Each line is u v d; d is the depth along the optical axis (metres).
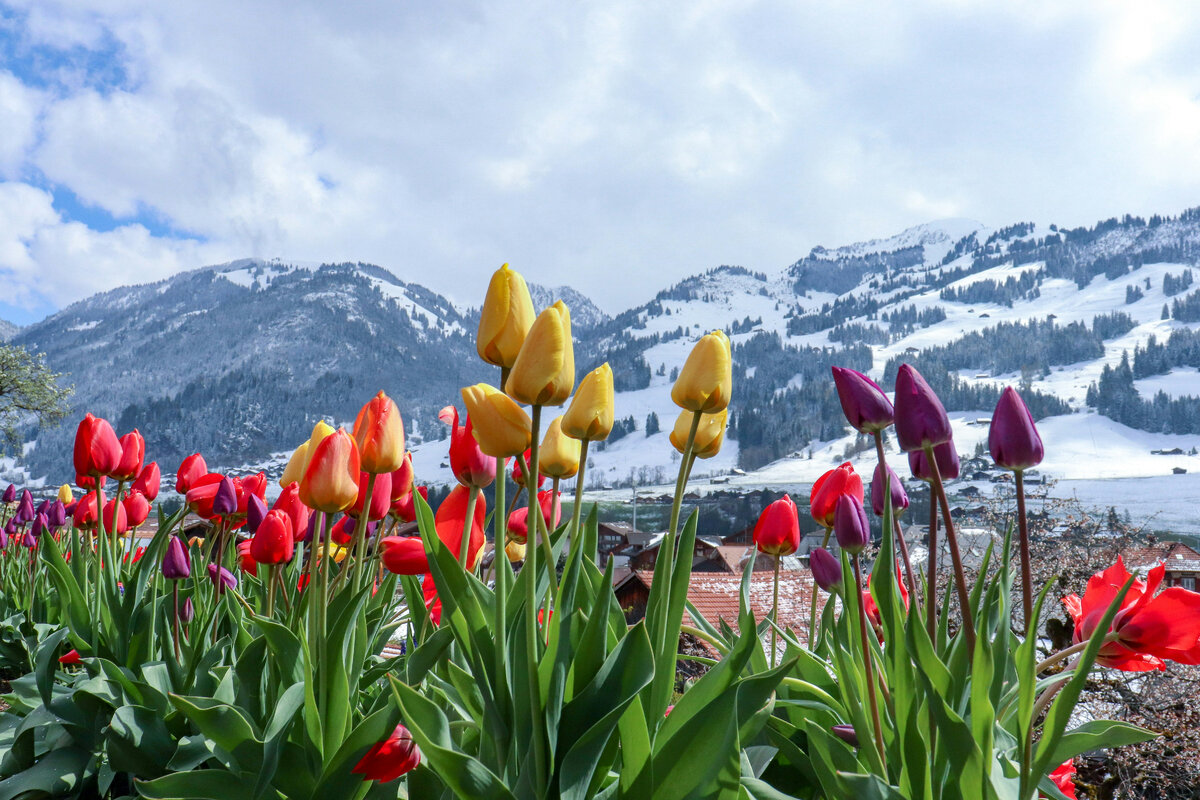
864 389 1.50
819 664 1.86
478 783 1.27
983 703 1.30
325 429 2.14
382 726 1.65
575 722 1.37
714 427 1.57
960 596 1.39
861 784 1.29
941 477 1.46
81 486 3.42
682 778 1.36
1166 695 9.27
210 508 2.90
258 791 1.69
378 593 2.85
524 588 1.62
